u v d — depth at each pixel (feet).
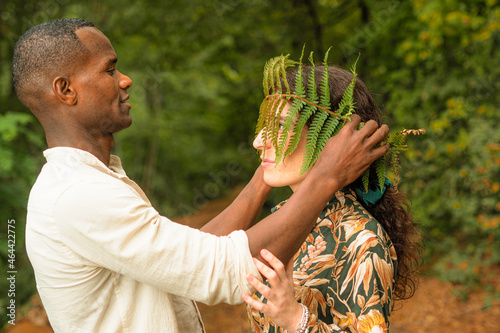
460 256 15.79
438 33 16.49
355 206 4.42
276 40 23.41
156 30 22.26
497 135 15.44
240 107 29.63
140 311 3.85
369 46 18.92
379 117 4.64
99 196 3.54
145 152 34.04
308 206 3.61
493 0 15.93
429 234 16.57
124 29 22.21
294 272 4.32
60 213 3.57
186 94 30.73
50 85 3.86
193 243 3.54
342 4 22.31
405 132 4.09
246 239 3.55
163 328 3.87
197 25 22.34
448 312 13.99
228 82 28.71
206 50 23.62
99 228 3.52
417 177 16.70
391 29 18.42
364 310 3.88
